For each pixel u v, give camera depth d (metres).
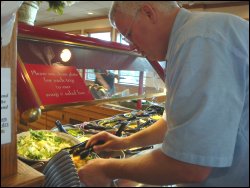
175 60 0.57
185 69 0.53
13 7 0.47
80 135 1.24
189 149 0.50
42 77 0.73
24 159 0.84
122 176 0.57
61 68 0.83
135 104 1.63
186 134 0.51
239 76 0.53
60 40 0.93
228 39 0.53
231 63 0.52
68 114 1.35
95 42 1.05
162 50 0.69
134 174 0.56
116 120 1.42
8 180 0.55
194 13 0.62
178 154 0.51
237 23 0.56
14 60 0.54
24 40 0.83
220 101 0.50
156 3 0.62
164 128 1.00
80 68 1.02
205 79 0.50
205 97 0.50
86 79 1.00
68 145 1.09
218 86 0.50
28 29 0.82
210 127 0.49
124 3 0.61
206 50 0.52
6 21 0.47
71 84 0.80
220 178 0.55
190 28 0.57
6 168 0.55
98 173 0.58
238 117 0.52
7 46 0.51
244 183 0.56
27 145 0.99
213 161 0.50
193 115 0.50
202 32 0.54
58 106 0.69
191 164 0.51
